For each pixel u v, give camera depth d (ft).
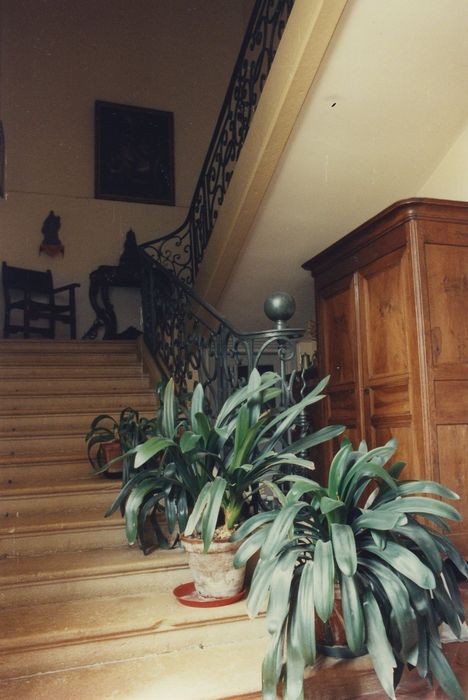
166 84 24.04
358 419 11.53
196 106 24.31
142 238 22.89
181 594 8.37
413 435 9.78
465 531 9.38
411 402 9.82
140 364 16.93
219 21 25.03
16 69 22.43
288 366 18.47
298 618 6.06
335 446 12.50
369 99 10.94
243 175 12.83
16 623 7.43
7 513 9.98
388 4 9.31
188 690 6.55
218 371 11.44
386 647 5.88
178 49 24.36
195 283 16.63
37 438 12.51
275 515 7.31
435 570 6.22
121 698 6.38
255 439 8.21
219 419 8.39
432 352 9.66
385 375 10.68
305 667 6.40
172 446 8.16
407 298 9.99
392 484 6.61
